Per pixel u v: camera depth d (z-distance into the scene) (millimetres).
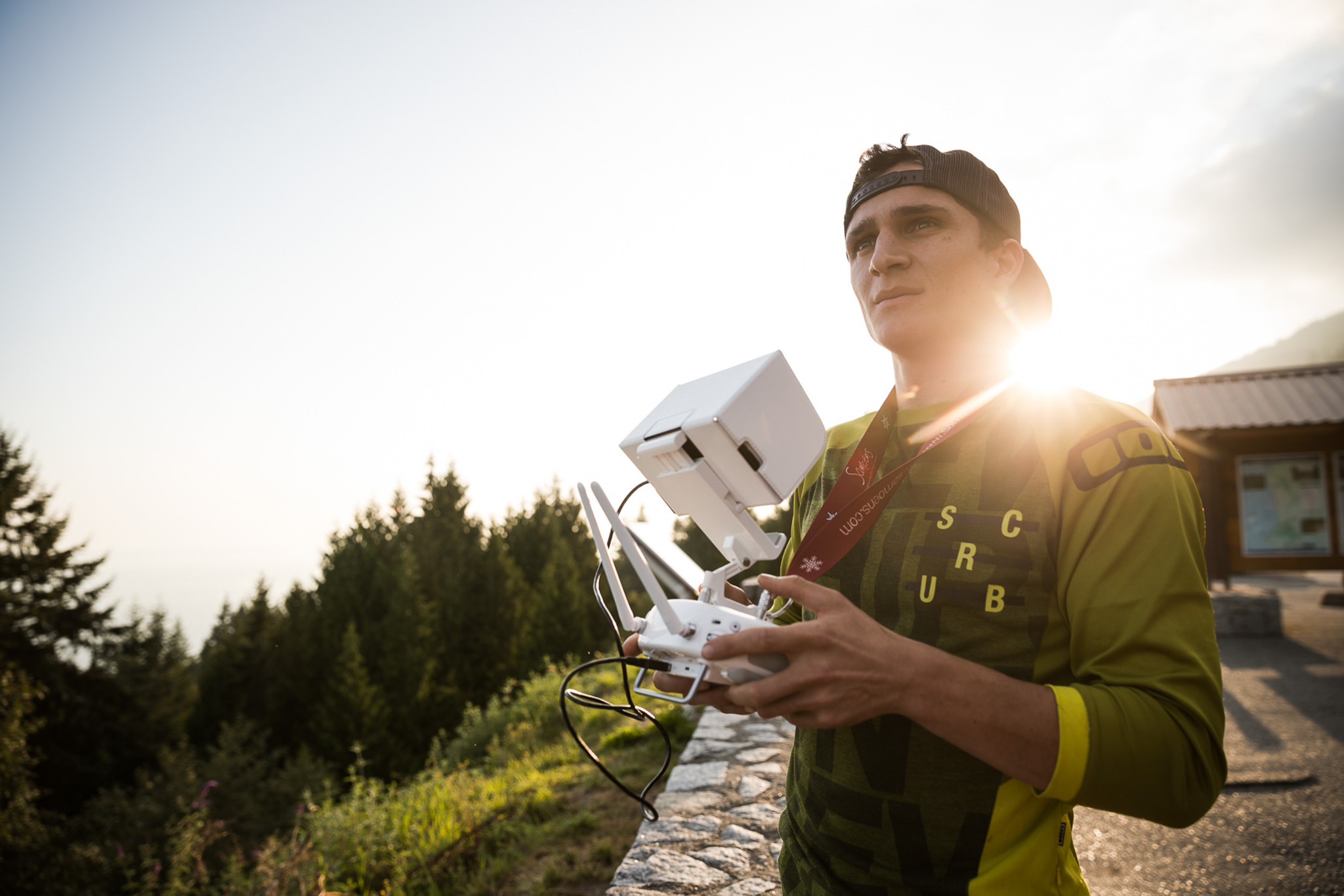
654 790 4770
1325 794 4152
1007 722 682
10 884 16125
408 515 47625
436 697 27875
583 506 1021
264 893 4387
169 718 31906
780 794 4156
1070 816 905
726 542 1017
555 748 6852
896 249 1050
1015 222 1083
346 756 25266
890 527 1021
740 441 910
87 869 15492
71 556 32219
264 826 18000
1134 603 766
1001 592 892
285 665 34438
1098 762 668
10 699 20141
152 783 24062
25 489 32156
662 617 859
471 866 4281
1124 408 894
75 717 29391
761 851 3400
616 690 8562
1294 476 10914
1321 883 3182
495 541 35094
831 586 1063
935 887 883
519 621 31219
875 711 698
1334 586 15641
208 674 35281
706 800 4117
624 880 3143
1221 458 11289
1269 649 8750
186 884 6105
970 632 900
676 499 1059
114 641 32844
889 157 1091
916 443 1085
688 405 1012
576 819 4363
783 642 693
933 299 1036
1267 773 4543
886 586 981
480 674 30250
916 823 899
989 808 870
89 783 28344
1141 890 3238
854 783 958
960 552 928
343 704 26406
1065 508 872
